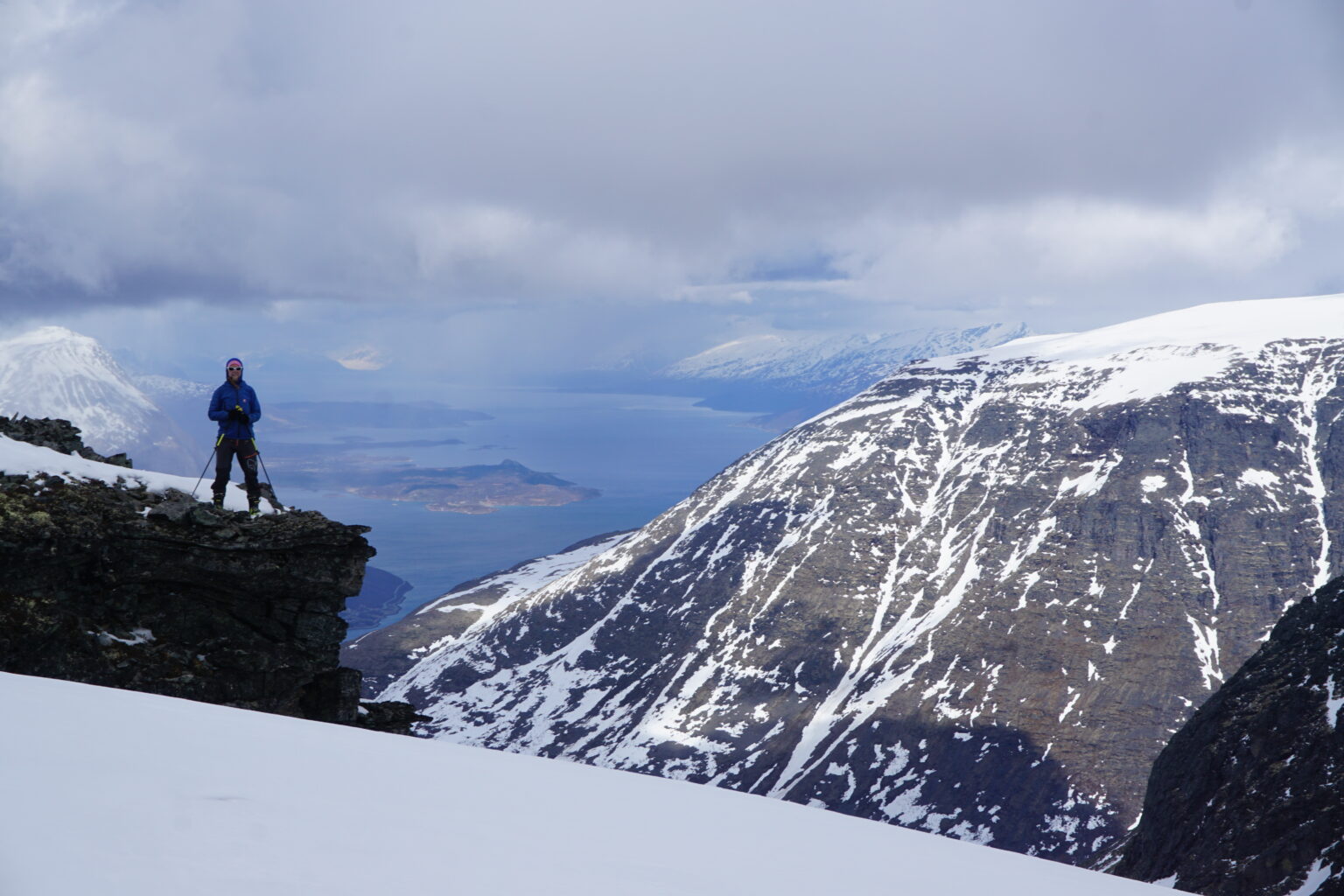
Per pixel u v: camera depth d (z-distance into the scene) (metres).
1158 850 99.06
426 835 8.92
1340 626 105.88
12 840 6.57
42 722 10.80
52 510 25.83
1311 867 76.75
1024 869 13.42
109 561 26.53
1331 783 84.38
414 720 32.84
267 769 10.48
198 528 27.48
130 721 11.88
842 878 10.46
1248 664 114.62
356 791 10.34
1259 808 89.00
